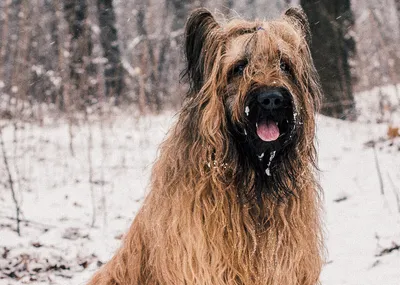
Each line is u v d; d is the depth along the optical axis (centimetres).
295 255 420
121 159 1084
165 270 414
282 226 420
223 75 405
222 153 405
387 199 777
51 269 624
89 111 1459
